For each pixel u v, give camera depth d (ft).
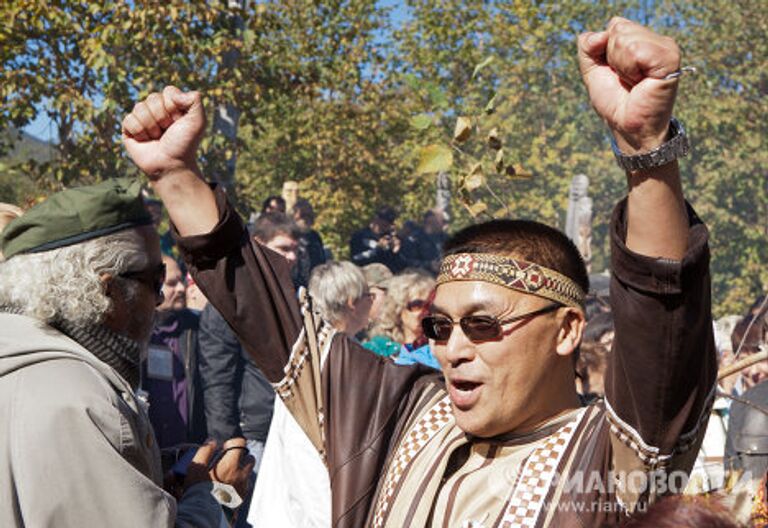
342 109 45.09
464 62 44.21
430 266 39.60
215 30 29.73
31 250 7.45
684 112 60.54
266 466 11.65
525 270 5.78
